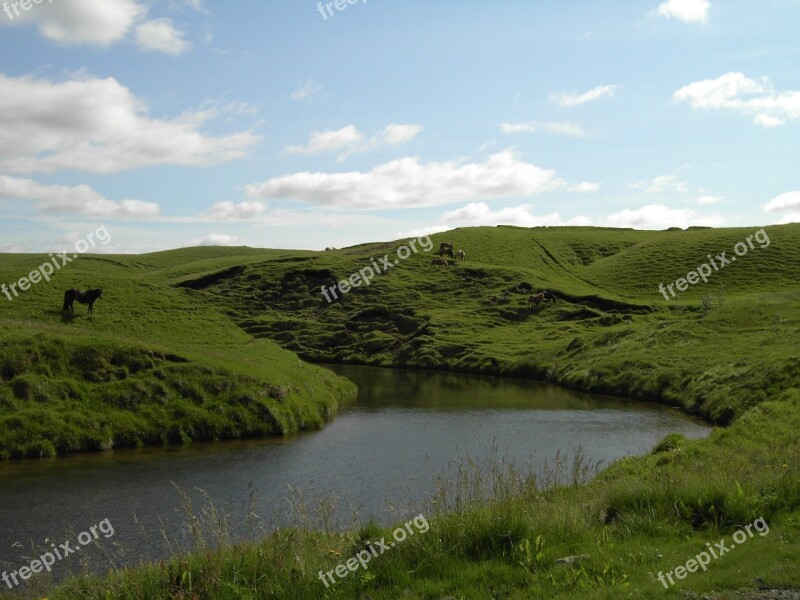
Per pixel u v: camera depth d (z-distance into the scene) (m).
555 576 9.20
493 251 131.12
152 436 32.88
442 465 27.88
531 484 14.04
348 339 93.44
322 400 43.97
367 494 23.30
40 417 31.25
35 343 36.03
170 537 18.61
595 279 107.69
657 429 36.78
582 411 43.97
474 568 9.80
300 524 15.59
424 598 9.03
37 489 24.11
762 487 12.68
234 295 115.50
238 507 21.72
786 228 115.31
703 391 43.91
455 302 103.44
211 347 51.59
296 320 102.75
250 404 36.97
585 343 69.31
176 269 140.00
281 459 29.44
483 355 75.94
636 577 9.20
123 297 58.94
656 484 13.20
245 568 10.12
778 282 87.50
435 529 11.02
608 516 12.54
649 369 52.91
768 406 29.88
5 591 13.88
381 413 43.84
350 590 9.45
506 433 35.97
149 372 37.19
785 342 47.19
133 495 23.38
